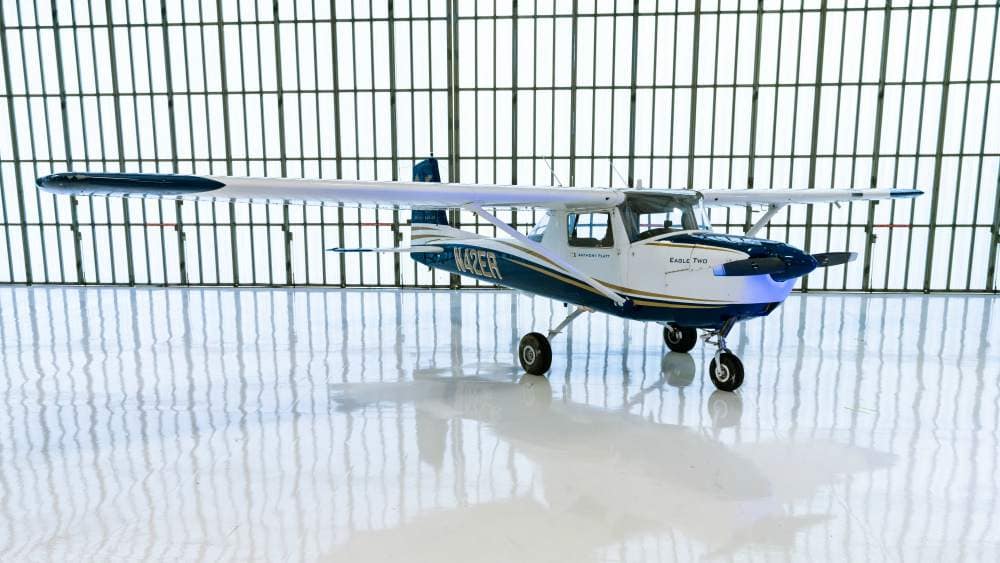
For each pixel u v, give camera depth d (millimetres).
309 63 12344
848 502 3375
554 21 11859
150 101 12641
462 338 7914
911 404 5109
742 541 2975
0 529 3123
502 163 12570
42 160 12875
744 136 12000
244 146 12758
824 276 11828
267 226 12742
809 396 5332
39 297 11406
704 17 11594
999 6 10922
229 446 4242
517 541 2988
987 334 7934
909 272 11969
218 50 12375
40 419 4824
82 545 2973
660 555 2855
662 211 5555
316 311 9922
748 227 12273
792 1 11352
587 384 5773
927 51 11203
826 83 11562
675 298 5266
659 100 12016
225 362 6691
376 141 12586
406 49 12133
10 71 12484
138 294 11773
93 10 12258
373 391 5586
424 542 2982
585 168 12469
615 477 3713
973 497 3436
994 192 11516
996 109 11273
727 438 4355
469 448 4188
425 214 7973
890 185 11758
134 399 5344
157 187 3879
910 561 2811
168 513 3285
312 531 3090
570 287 6125
